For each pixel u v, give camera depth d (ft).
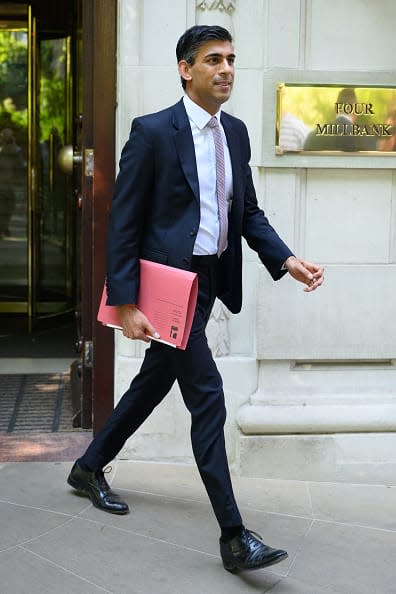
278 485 20.07
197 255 15.75
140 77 19.70
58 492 19.04
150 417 20.67
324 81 19.79
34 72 37.24
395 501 19.34
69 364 31.09
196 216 15.52
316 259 20.42
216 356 20.45
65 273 38.75
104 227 21.18
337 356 20.54
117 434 18.10
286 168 20.02
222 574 15.62
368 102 19.90
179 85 19.72
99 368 21.72
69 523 17.53
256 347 20.43
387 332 20.58
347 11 19.85
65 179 38.40
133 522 17.66
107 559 16.06
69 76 37.88
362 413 20.31
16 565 15.70
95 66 20.57
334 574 15.79
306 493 19.65
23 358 31.94
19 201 39.99
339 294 20.38
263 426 20.11
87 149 21.59
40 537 16.88
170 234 15.65
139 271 15.84
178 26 19.52
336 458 20.39
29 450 21.48
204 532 17.31
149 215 15.96
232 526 15.23
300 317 20.33
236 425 20.57
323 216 20.31
